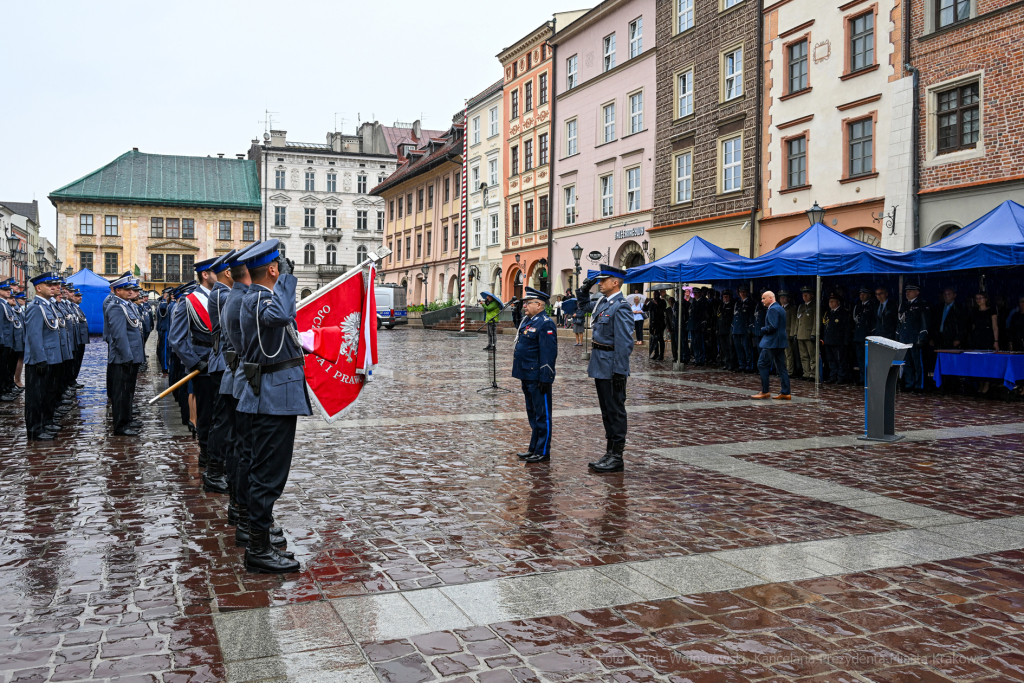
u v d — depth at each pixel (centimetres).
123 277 998
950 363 1396
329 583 462
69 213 7469
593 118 3747
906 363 1481
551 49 4091
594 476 759
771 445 926
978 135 1908
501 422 1110
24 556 511
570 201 4016
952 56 1959
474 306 4197
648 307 2369
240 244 7950
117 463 813
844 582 465
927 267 1413
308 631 392
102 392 1462
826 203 2353
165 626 397
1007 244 1295
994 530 573
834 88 2314
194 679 340
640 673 349
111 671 347
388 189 6956
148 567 490
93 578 470
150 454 863
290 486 714
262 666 353
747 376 1803
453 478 749
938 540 549
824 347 1744
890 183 2114
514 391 1495
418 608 423
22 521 593
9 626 397
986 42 1872
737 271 1770
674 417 1152
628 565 495
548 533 567
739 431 1027
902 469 791
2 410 1236
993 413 1189
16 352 1414
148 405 1298
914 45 2061
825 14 2344
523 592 448
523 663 358
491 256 4938
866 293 1612
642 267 2038
